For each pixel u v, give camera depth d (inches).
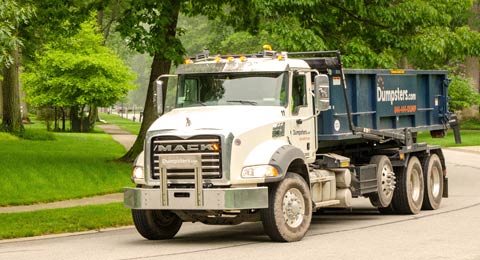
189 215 696.4
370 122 860.6
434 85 991.0
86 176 1173.7
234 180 658.2
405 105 924.0
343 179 795.4
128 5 1279.5
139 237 737.6
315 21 1273.4
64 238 733.9
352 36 1315.2
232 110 706.2
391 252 603.5
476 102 2839.6
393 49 1322.6
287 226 677.3
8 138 1868.8
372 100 865.5
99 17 2677.2
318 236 713.6
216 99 728.3
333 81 796.6
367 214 908.6
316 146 764.0
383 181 860.0
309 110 752.3
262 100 718.5
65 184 1111.0
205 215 689.0
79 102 2459.4
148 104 1355.8
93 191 1077.1
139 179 689.0
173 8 1284.4
